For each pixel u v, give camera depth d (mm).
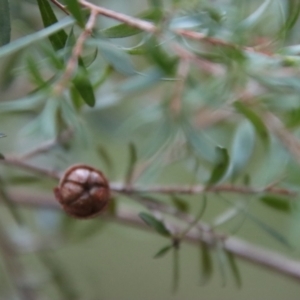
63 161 202
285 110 190
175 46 180
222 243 186
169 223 210
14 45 147
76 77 156
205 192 179
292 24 168
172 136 190
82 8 157
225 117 221
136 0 216
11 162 196
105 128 230
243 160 179
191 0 168
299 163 182
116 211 210
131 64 156
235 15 177
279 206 181
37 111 184
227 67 177
